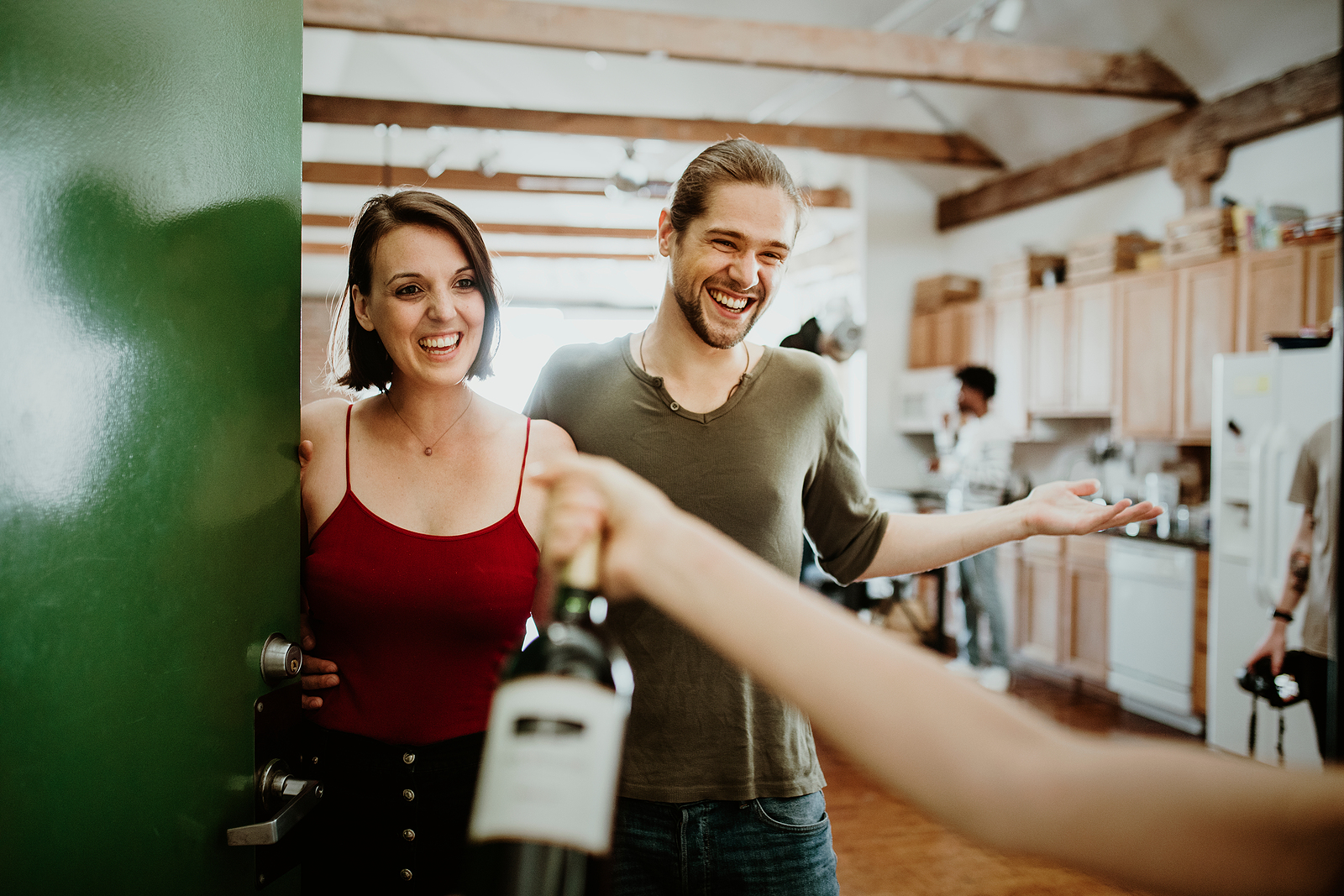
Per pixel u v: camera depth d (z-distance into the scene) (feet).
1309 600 9.72
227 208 2.86
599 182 25.89
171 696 2.61
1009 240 21.52
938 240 23.77
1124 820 1.04
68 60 2.22
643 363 4.06
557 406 4.10
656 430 3.87
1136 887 1.04
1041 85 15.62
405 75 24.25
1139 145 17.35
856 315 24.20
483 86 23.99
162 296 2.57
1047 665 16.38
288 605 3.25
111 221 2.37
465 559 3.60
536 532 3.75
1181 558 13.19
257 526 3.04
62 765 2.24
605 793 1.40
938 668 1.24
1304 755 10.18
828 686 1.24
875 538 4.20
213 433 2.80
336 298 4.11
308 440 3.82
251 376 3.00
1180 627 13.23
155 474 2.55
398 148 26.40
